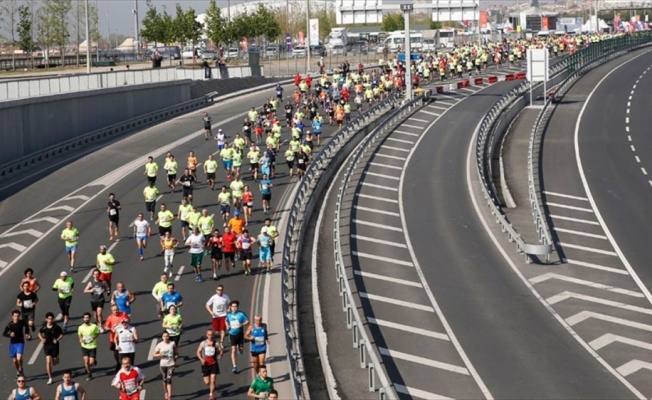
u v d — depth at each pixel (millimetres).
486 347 28703
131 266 36875
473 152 61500
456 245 41156
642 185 54281
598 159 61406
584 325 30984
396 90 87938
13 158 56594
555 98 86188
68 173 55062
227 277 35219
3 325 30438
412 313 32031
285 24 195125
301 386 24438
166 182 52062
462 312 32188
